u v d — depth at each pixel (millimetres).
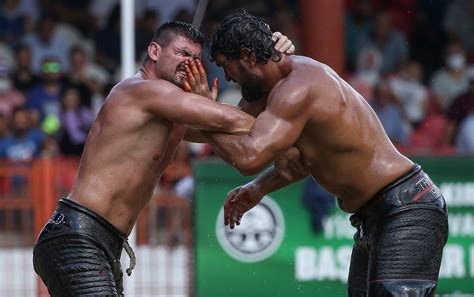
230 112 14578
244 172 14508
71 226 14664
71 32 32938
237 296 22844
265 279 22891
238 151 14445
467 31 34344
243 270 22875
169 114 14625
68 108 30422
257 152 14352
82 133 29984
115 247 14930
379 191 14945
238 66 14820
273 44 14750
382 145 15031
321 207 22922
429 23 34312
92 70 31984
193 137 15883
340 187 15141
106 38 32938
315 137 14750
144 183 14953
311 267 22984
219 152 14656
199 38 15188
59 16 33188
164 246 24750
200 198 22719
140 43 32406
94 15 33344
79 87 31125
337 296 22969
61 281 14641
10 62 31734
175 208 24672
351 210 15305
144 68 15242
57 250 14664
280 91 14547
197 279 22750
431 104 31797
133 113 14758
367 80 32031
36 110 30375
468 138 30422
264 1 31734
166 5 33094
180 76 15086
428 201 14938
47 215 24469
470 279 23188
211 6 31797
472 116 31109
